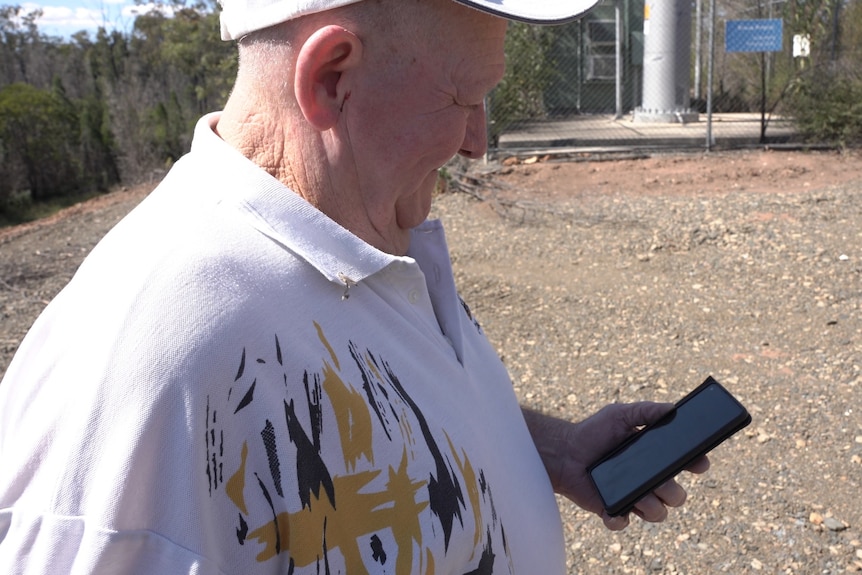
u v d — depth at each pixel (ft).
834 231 20.84
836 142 31.71
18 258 24.93
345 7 2.89
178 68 56.95
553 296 17.65
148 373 2.39
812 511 10.12
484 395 3.93
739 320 15.97
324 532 2.59
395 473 2.80
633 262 19.66
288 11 2.83
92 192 58.23
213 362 2.46
